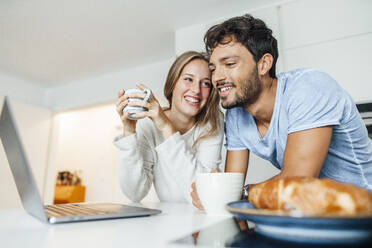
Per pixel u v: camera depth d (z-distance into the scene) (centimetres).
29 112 305
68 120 461
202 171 77
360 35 158
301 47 173
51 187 315
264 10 189
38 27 218
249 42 71
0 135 45
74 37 234
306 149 58
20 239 28
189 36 219
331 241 25
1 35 228
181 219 43
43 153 313
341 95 65
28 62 279
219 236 30
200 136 104
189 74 104
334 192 26
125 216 43
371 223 23
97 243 26
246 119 87
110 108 420
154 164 105
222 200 48
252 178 171
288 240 27
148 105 74
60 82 332
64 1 187
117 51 259
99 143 421
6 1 185
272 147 82
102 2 189
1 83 299
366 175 79
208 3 193
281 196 29
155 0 189
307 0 177
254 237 29
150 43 245
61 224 37
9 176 272
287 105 69
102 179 405
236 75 72
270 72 77
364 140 76
